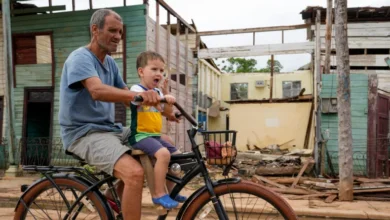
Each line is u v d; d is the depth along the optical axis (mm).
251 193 2635
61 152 10875
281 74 21641
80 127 2695
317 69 13477
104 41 2674
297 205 6094
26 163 11508
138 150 2600
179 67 14648
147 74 2824
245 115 17922
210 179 2672
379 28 15367
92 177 2844
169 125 12812
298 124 17234
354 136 10992
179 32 15578
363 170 10766
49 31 11812
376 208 5824
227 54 15766
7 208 5715
